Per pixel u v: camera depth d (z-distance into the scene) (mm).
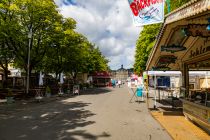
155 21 7750
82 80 65750
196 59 11984
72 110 14812
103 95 29312
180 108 15211
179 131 8805
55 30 26969
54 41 28125
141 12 7867
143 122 10758
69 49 31062
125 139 7746
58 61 35500
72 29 30531
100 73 76250
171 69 15891
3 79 34219
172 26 7750
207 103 8633
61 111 14336
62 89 34219
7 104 18359
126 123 10484
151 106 16891
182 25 7441
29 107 16562
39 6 25203
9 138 7766
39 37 26828
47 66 36812
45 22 26016
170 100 21188
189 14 5789
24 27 25719
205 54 10562
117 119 11508
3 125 9930
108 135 8250
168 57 13156
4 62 30016
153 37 33000
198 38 9852
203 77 26219
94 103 19219
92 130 9016
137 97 24141
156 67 15344
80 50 34469
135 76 26641
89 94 31578
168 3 9500
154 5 7758
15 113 13492
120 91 40250
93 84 70562
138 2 7871
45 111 14352
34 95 25734
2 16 24594
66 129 9172
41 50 28297
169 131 8781
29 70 27219
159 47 10930
